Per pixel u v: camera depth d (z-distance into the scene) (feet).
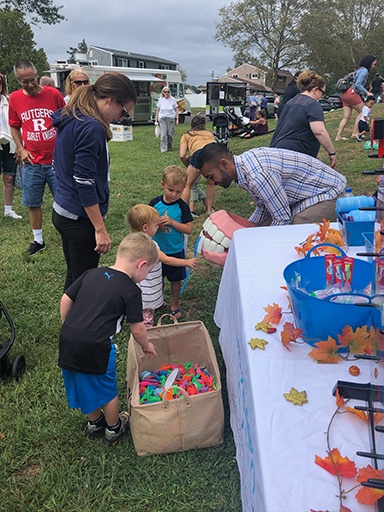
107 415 7.52
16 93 15.02
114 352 7.40
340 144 29.86
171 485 6.89
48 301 12.85
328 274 6.08
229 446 7.47
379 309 4.32
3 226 19.30
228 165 9.43
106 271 7.26
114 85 8.44
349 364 4.88
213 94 59.26
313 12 141.28
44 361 10.05
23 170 15.44
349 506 3.28
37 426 8.13
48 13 118.42
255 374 4.77
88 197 8.57
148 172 30.89
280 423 4.10
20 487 7.01
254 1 138.00
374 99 30.19
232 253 8.61
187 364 8.86
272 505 3.34
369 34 155.94
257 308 6.16
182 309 12.38
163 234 11.04
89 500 6.73
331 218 10.01
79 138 8.35
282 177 9.75
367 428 3.99
